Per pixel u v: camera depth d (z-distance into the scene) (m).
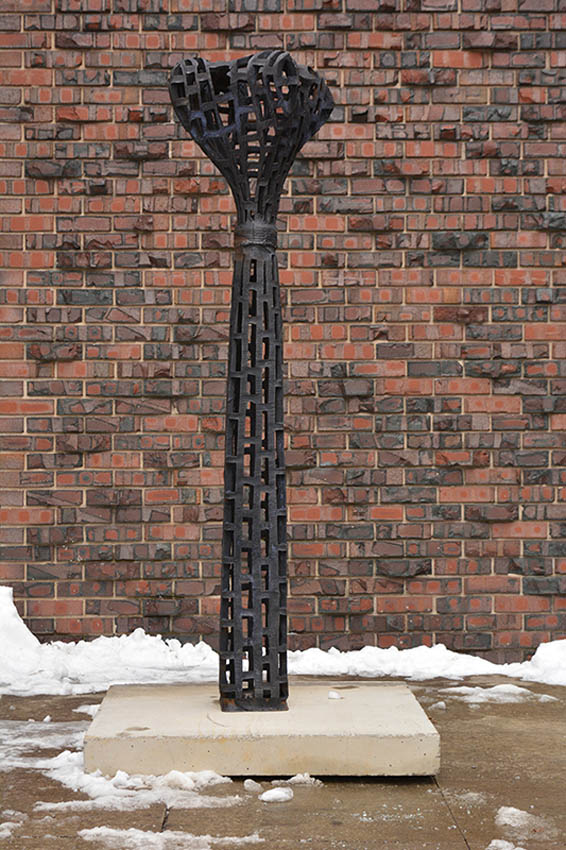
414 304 8.01
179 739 4.77
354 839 4.00
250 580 5.25
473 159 8.05
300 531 7.92
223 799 4.46
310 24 8.00
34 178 7.98
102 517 7.92
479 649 7.92
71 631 7.88
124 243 7.96
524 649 7.93
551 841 3.98
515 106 8.07
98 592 7.90
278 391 5.39
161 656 7.66
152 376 7.94
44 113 7.99
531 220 8.04
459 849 3.89
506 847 3.90
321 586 7.91
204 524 7.93
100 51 8.00
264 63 5.16
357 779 4.82
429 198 8.03
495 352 8.02
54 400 7.95
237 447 5.31
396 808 4.38
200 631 7.90
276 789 4.55
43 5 7.98
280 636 5.31
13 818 4.23
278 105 5.23
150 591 7.91
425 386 7.98
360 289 7.99
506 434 8.00
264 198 5.42
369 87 8.03
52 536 7.90
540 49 8.06
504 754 5.26
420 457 7.96
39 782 4.72
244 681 5.58
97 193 7.97
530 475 7.98
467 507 7.98
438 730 5.75
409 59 8.03
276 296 5.43
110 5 7.98
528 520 7.99
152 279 7.98
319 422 7.96
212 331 7.94
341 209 7.98
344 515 7.94
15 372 7.95
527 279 8.04
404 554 7.93
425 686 6.99
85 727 5.80
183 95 5.45
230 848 3.90
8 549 7.90
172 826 4.14
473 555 7.95
